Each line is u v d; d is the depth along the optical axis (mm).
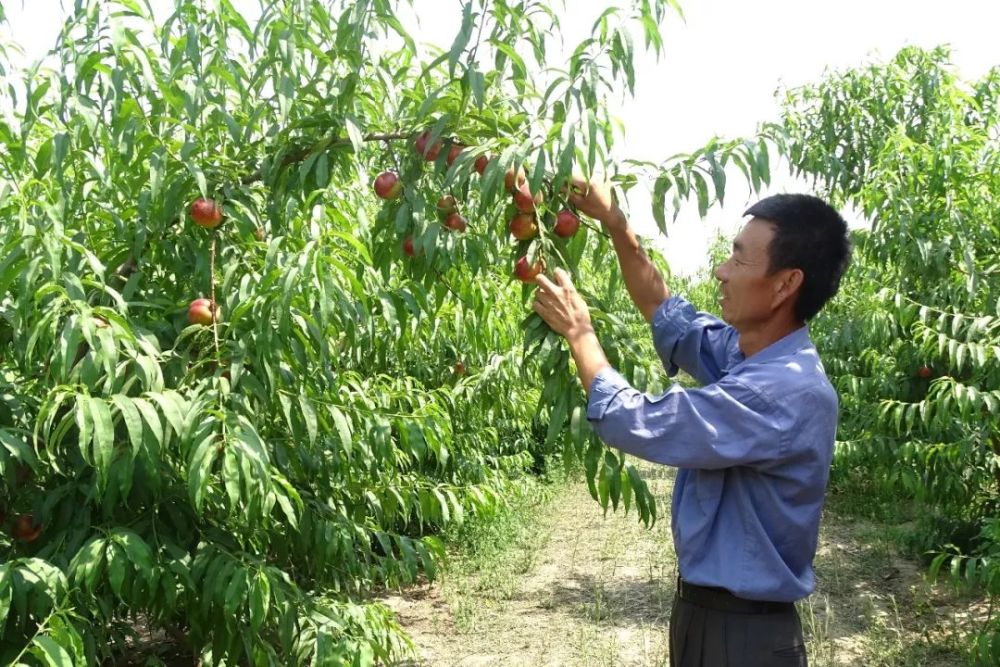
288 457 2869
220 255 2586
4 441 2139
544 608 5324
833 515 7492
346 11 2299
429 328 3410
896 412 4676
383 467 3334
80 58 2221
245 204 2523
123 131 2258
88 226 2678
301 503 2596
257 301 2223
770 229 1782
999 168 4453
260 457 2096
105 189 2547
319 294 2127
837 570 5852
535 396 5746
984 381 4508
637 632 4855
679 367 2279
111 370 2006
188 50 2260
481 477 5637
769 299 1813
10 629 2221
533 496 7941
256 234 2578
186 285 2711
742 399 1720
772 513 1771
